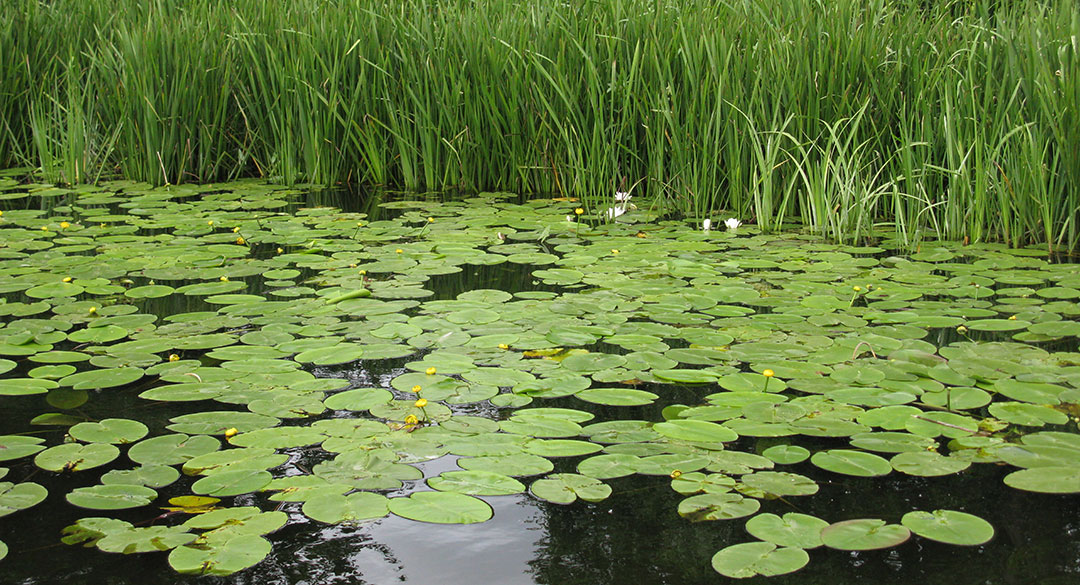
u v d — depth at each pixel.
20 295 2.93
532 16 5.07
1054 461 1.80
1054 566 1.51
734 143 4.27
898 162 4.23
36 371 2.26
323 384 2.21
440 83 5.04
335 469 1.78
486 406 2.11
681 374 2.25
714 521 1.65
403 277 3.18
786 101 4.28
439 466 1.82
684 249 3.62
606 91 4.78
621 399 2.11
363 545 1.59
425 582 1.48
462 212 4.38
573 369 2.29
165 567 1.51
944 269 3.32
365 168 5.31
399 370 2.31
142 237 3.74
